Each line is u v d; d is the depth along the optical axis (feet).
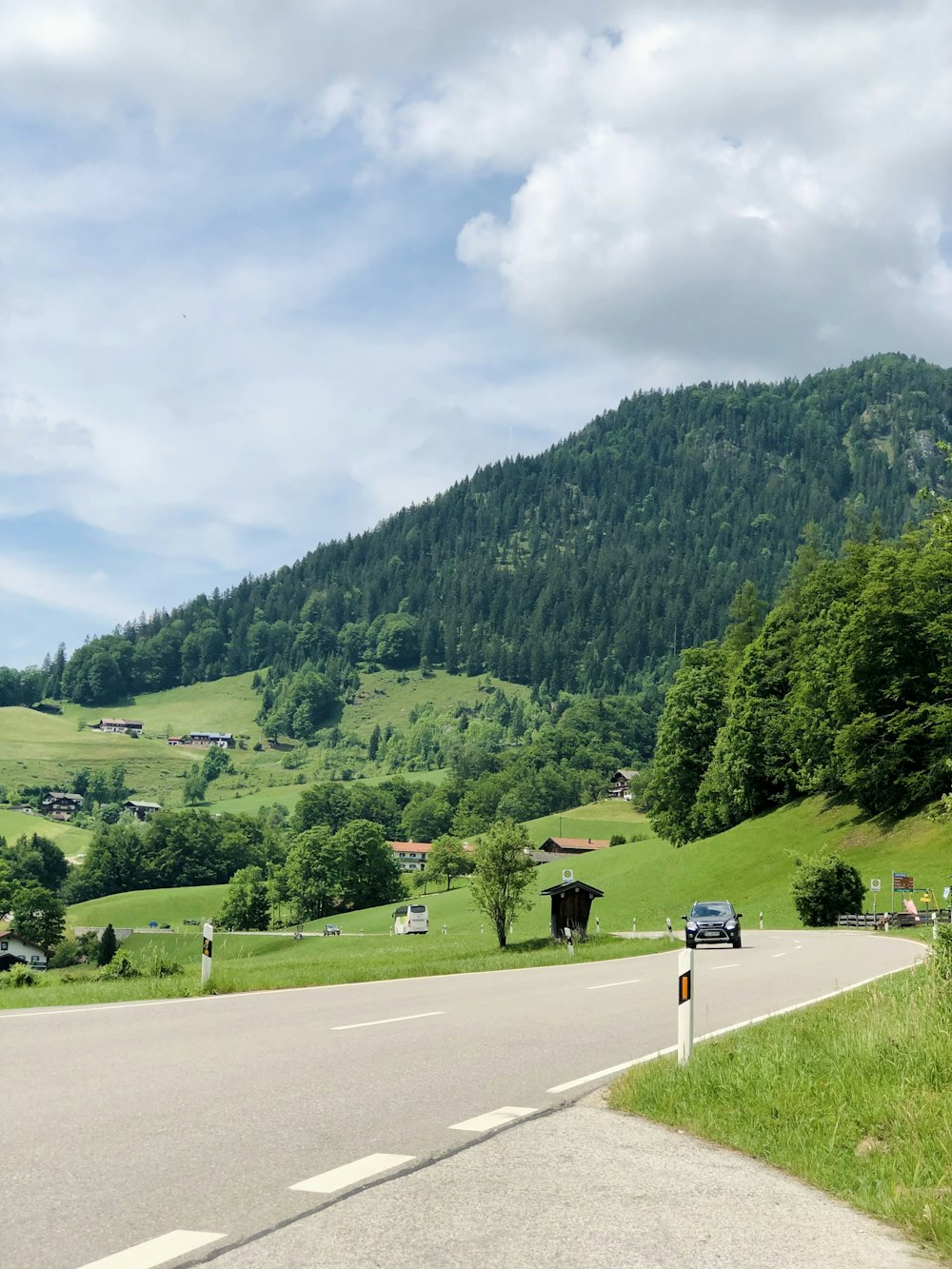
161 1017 50.39
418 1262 17.61
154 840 605.31
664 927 230.48
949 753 219.82
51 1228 18.74
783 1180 23.93
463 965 104.53
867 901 210.38
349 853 423.23
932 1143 25.68
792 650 279.69
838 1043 38.17
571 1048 41.91
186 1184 21.57
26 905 405.80
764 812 287.07
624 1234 19.54
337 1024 48.24
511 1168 23.62
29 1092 30.22
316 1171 22.80
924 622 223.92
